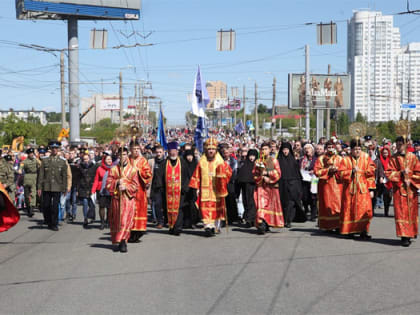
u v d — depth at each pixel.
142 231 10.76
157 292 6.93
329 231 11.98
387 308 6.16
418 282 7.34
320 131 49.72
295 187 12.85
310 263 8.57
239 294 6.79
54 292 7.01
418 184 10.07
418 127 49.62
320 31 26.36
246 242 10.63
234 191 13.56
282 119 127.31
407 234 10.02
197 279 7.59
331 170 11.46
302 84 49.38
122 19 49.38
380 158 15.63
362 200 10.88
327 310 6.10
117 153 14.64
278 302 6.43
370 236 11.05
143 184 10.76
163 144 19.03
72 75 46.41
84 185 13.52
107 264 8.70
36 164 15.86
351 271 7.99
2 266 8.78
